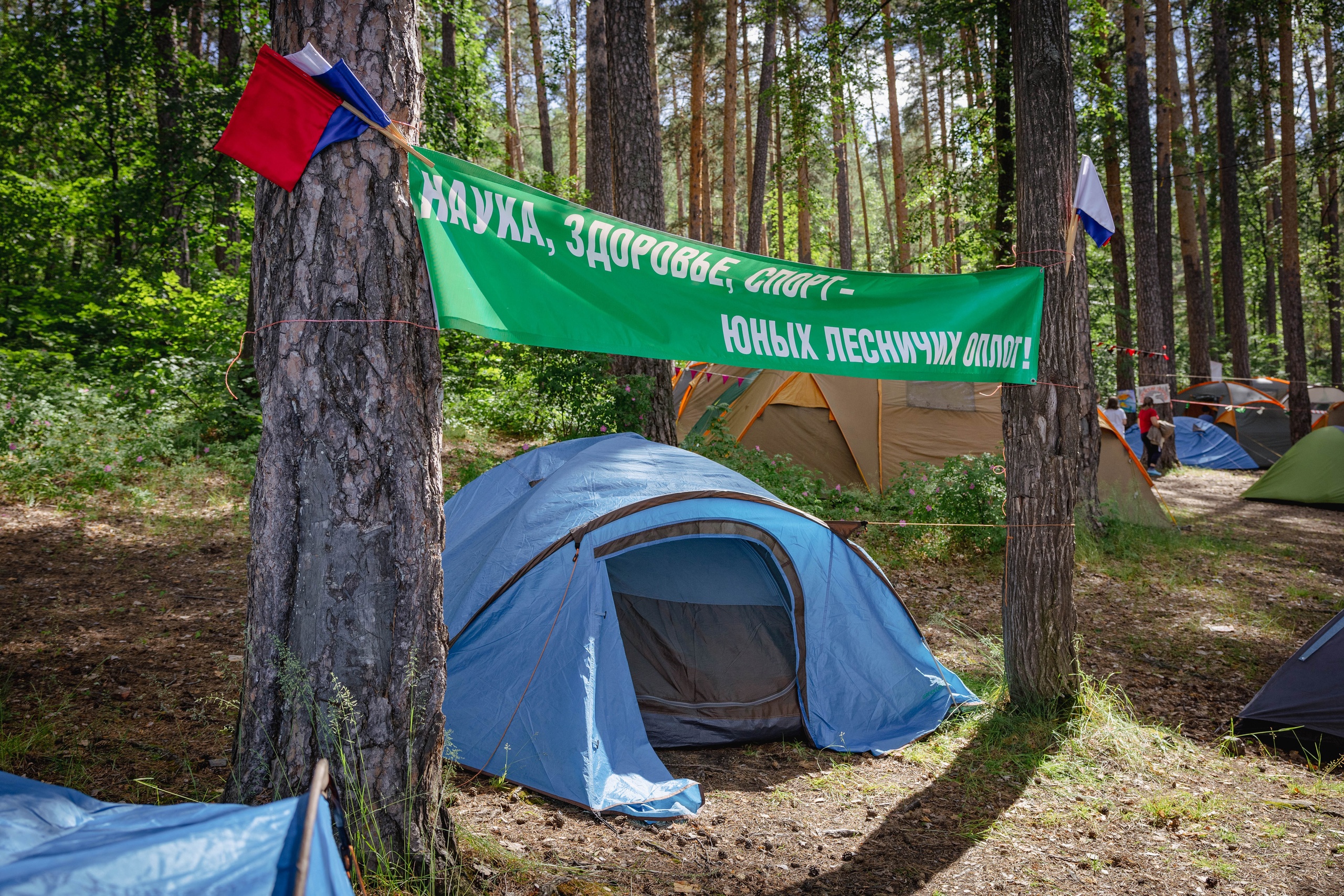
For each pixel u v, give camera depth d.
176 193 13.36
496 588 4.64
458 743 4.29
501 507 5.96
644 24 9.32
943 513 9.24
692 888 3.29
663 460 5.55
